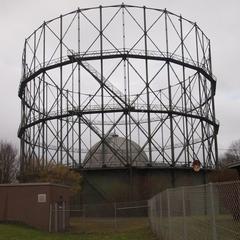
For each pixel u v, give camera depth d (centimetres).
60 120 5519
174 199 1805
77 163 5500
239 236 938
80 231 3638
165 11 5672
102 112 5359
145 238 2748
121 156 5403
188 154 5519
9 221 3766
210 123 5922
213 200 1077
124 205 5297
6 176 9081
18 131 6200
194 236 1391
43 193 3775
